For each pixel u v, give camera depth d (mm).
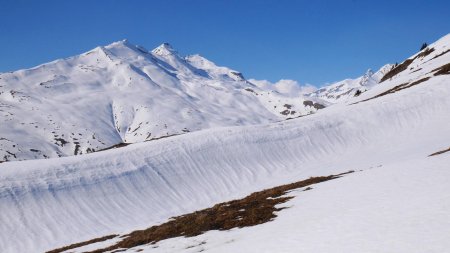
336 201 26562
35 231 47594
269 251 18984
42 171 58906
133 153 69875
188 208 56219
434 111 83125
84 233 48281
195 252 23578
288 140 81562
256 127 87188
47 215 50562
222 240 25297
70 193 55188
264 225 26531
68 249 39156
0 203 50281
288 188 41562
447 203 19531
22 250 44156
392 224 18391
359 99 131000
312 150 79438
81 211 52531
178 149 73000
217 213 35812
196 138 78875
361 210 22188
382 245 16125
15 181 54906
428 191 22672
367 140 81688
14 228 47375
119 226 50188
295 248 18422
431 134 70312
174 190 61219
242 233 25984
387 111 88562
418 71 127625
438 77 99375
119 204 55500
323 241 18438
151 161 67375
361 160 63250
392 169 33219
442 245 14828
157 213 54344
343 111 96500
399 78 134500
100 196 56156
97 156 67562
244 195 57375
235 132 82812
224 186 64125
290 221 24875
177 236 30844
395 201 22250
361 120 88688
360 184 30312
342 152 78250
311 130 86062
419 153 51625
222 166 69812
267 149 77312
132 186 59906
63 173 59281
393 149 67375
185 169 67062
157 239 31625
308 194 32969
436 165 29922
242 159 72875
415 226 17406
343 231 19188
